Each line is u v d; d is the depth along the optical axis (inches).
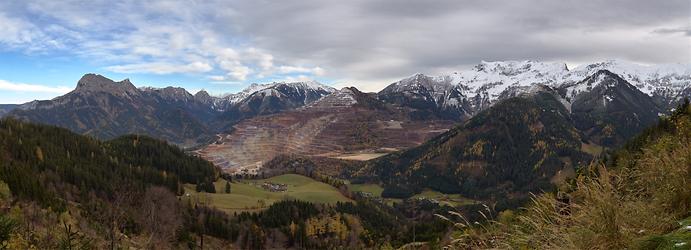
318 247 5349.4
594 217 182.1
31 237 772.6
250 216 5954.7
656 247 157.3
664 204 201.2
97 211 770.2
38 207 3208.7
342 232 5674.2
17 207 2269.9
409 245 430.6
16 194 3700.8
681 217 192.7
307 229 5693.9
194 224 5132.9
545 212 216.8
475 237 230.8
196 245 4397.1
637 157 297.4
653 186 221.5
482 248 216.7
